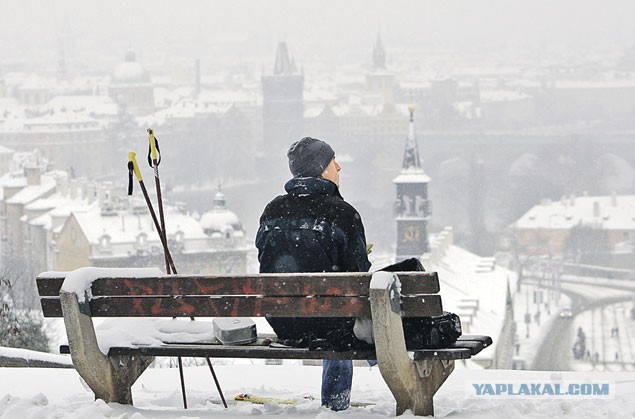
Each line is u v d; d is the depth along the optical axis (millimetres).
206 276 18828
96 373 19984
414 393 18766
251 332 20250
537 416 19594
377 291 17703
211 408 21562
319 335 19812
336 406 20922
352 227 19859
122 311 19406
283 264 19953
